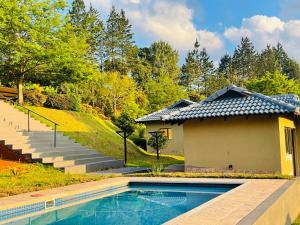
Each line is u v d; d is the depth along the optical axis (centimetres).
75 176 1259
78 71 2233
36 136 1712
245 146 1388
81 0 5434
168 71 6781
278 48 9119
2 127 1689
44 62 2128
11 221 795
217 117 1409
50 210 896
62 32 2181
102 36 5831
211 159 1454
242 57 8450
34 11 2069
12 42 2008
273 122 1342
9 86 2606
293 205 877
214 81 7144
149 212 897
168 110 2894
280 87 3869
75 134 2192
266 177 1097
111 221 823
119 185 1145
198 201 990
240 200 751
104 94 3775
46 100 2664
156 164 1912
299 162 1617
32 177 1217
